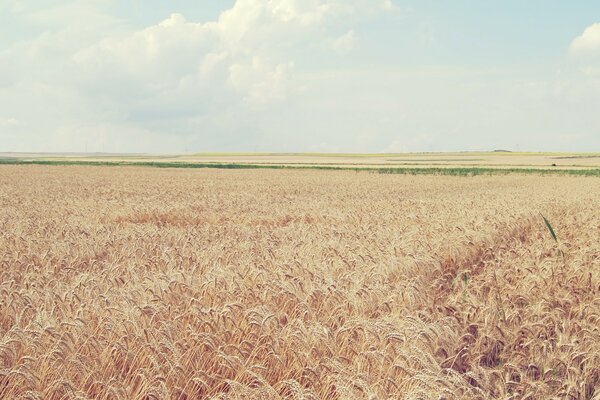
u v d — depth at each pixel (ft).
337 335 19.57
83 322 19.71
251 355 18.07
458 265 36.91
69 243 41.91
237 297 24.17
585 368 18.61
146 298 23.90
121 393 15.79
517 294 26.96
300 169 295.07
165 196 112.47
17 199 99.60
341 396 15.03
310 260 33.45
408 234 44.73
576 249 41.55
